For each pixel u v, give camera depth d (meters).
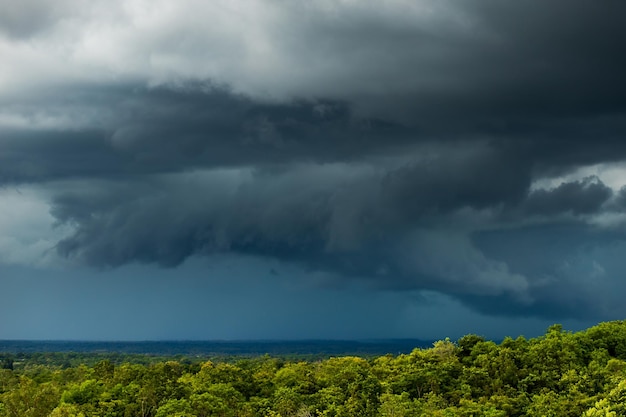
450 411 128.75
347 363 176.25
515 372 153.25
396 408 132.12
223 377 163.50
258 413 142.62
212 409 138.50
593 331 174.38
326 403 141.62
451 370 157.38
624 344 171.00
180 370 180.25
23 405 148.62
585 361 161.00
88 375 173.38
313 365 189.25
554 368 152.50
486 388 148.75
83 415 133.62
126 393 148.00
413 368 158.25
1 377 194.50
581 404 130.62
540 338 178.25
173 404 138.38
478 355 166.50
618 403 122.69
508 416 134.75
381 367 167.50
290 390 149.50
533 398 139.00
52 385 160.75
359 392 145.25
